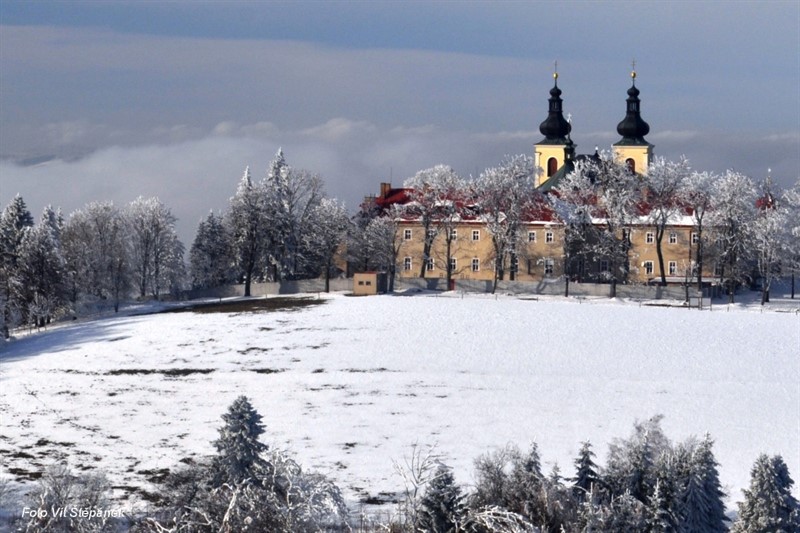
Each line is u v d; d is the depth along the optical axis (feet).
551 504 164.25
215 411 320.70
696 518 175.83
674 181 586.86
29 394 343.26
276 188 652.07
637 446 184.44
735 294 614.34
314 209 653.71
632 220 581.53
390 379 354.95
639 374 360.89
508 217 586.86
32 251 549.54
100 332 449.89
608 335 416.87
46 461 272.92
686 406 323.16
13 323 538.88
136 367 378.53
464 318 449.89
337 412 317.63
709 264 618.44
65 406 328.29
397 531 161.17
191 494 161.58
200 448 283.18
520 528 145.59
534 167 613.11
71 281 602.85
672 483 177.06
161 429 302.25
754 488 170.91
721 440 288.30
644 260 627.87
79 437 295.07
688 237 624.59
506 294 572.92
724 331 426.92
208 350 402.31
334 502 151.12
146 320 476.13
